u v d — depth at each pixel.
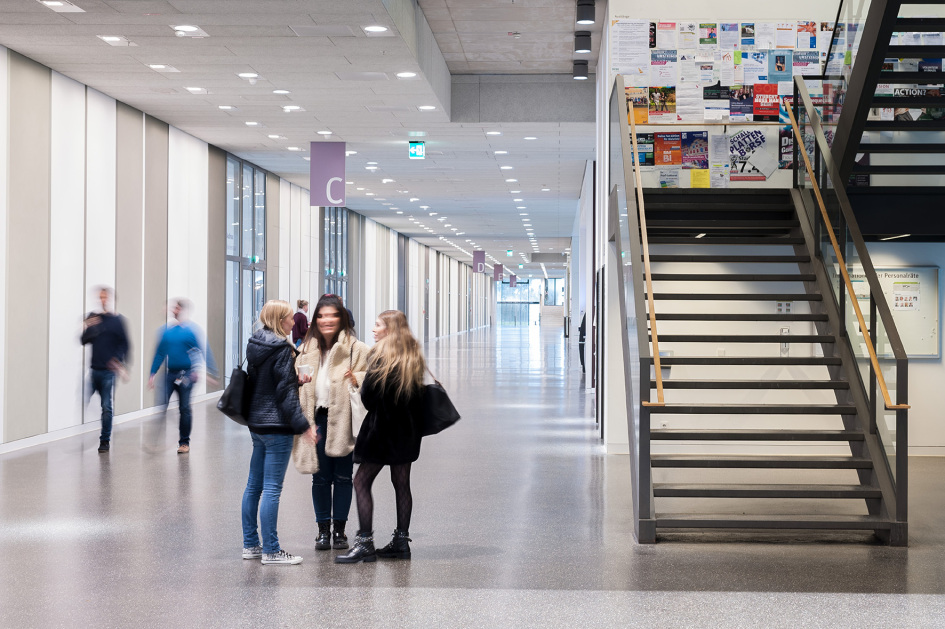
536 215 31.56
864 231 9.03
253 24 9.74
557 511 7.29
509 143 17.30
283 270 22.67
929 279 10.43
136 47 10.59
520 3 11.60
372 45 10.60
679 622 4.61
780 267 10.37
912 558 5.95
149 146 14.55
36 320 11.05
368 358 5.85
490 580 5.34
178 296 15.68
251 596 4.99
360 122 15.27
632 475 6.93
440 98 13.79
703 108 10.58
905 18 7.62
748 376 10.41
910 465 9.77
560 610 4.79
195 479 8.53
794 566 5.73
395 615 4.68
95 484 8.29
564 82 15.27
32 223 10.99
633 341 7.10
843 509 7.55
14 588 5.13
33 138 11.05
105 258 12.94
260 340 5.57
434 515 7.14
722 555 5.99
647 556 5.94
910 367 10.45
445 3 11.59
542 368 24.59
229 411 5.53
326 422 5.99
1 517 6.94
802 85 9.31
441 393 5.84
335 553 5.95
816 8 10.55
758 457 6.91
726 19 10.58
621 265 8.34
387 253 36.88
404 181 22.84
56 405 11.45
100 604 4.84
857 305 7.19
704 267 10.45
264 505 5.63
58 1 8.94
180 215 15.81
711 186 10.59
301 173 21.55
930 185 9.19
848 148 8.39
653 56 10.61
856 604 4.93
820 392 10.35
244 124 15.37
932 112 8.88
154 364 10.29
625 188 8.25
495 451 10.49
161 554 5.88
